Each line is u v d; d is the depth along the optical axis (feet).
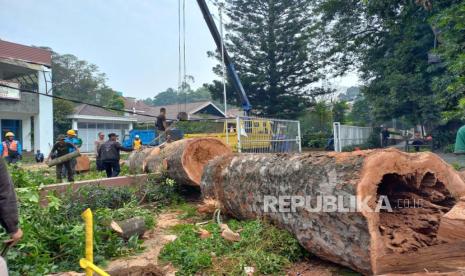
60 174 31.09
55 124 108.47
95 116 112.16
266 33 98.53
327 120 113.80
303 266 12.98
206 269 12.76
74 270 13.50
